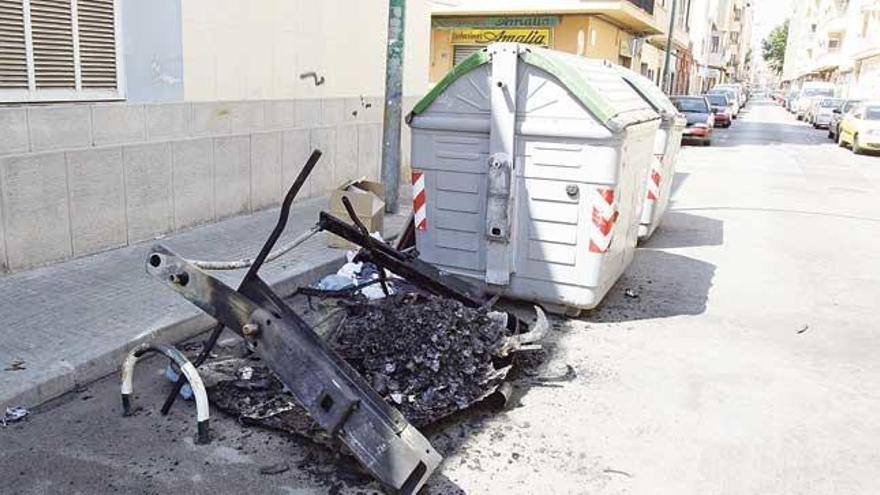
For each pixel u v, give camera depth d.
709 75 74.12
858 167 19.23
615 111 5.62
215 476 3.58
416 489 3.32
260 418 4.02
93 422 4.02
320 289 5.85
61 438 3.85
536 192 5.88
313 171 9.71
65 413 4.11
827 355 5.64
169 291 5.68
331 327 4.85
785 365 5.40
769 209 12.20
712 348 5.68
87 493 3.40
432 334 4.56
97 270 6.12
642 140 6.58
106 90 6.64
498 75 5.72
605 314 6.38
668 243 9.45
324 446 3.83
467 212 6.19
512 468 3.81
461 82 5.99
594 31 23.56
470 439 4.09
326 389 3.56
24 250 5.93
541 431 4.21
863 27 48.50
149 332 4.89
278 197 9.10
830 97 38.66
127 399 4.09
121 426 3.99
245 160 8.41
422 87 13.15
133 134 6.88
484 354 4.65
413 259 5.37
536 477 3.74
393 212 9.38
